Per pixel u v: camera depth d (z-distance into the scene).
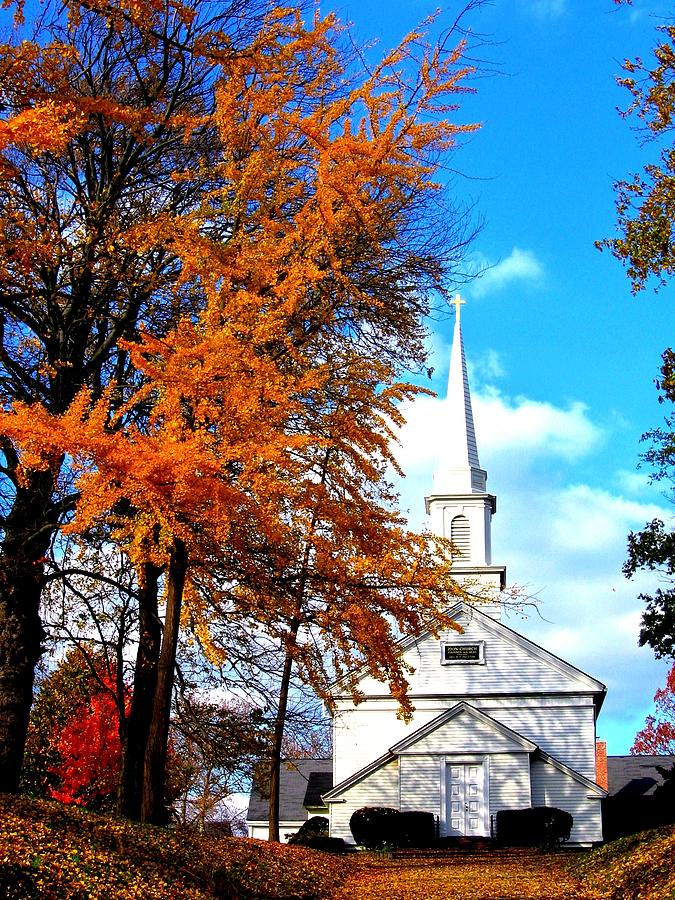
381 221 12.66
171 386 10.36
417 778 32.25
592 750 34.00
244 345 10.85
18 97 9.91
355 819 31.17
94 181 13.66
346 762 34.81
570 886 18.14
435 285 14.44
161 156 13.34
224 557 11.74
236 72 11.46
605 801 34.94
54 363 11.70
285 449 10.88
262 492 10.62
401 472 12.20
